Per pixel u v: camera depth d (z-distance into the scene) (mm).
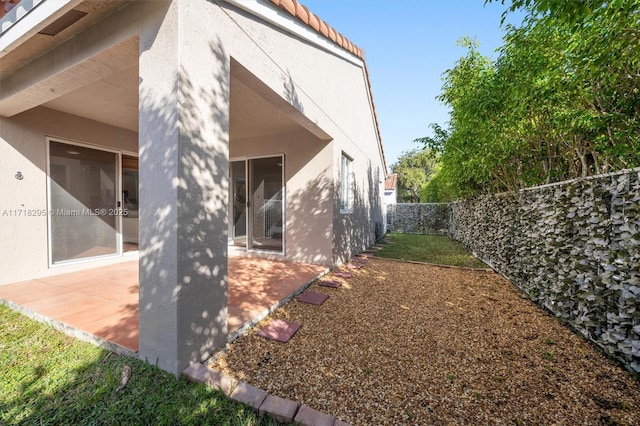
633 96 2906
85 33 2596
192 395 1935
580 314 3039
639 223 2277
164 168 2111
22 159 4316
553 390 2109
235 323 2928
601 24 2332
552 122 3801
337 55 5758
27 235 4387
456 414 1849
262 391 1974
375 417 1807
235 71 2896
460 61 5863
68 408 1811
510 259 5094
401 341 2854
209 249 2365
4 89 3455
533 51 3334
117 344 2434
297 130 6020
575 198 3086
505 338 2943
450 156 6785
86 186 5172
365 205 9305
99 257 5391
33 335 2738
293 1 3512
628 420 1804
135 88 3758
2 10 2961
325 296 4133
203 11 2291
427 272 5867
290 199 6164
